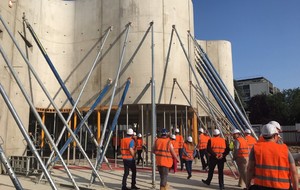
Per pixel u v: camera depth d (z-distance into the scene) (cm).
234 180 1107
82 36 1741
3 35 1205
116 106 1552
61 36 1752
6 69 1214
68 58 1736
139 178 1117
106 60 1634
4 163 575
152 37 1444
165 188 792
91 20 1733
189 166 1127
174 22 1642
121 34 1619
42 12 1694
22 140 1308
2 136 1162
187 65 1653
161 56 1574
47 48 1702
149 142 1775
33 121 1816
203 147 1379
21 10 1417
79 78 1700
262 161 429
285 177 415
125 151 879
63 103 1677
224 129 1681
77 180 1059
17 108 1294
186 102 1598
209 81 1675
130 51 1580
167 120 2053
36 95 1554
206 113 1991
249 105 5947
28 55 1466
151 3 1616
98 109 1589
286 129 4375
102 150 1295
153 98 1158
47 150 1819
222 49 2594
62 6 1780
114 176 1167
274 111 5556
